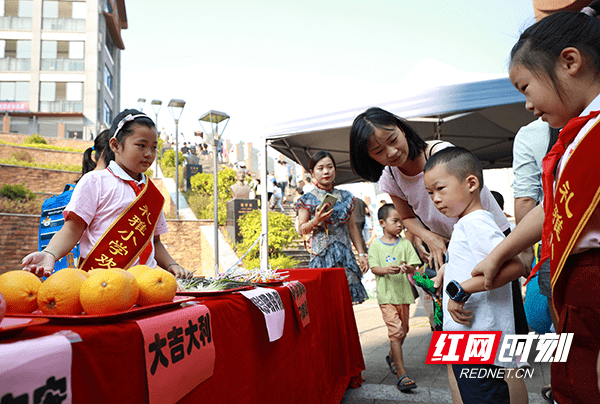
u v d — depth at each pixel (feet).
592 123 2.74
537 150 6.88
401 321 10.13
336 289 8.94
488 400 4.57
